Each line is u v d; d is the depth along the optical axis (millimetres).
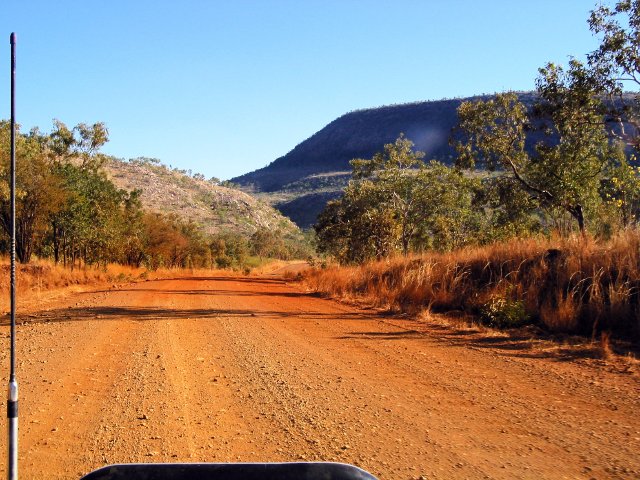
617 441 5184
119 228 36562
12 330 3260
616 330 10383
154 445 5160
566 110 20172
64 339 10547
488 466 4625
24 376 7715
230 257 72188
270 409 6281
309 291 24312
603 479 4344
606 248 12609
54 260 32281
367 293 19047
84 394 6848
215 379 7621
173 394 6867
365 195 39406
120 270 34406
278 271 64688
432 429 5586
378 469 4566
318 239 46844
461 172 26938
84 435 5422
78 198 32719
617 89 19094
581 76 19547
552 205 23469
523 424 5719
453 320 12820
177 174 199750
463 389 7105
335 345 10133
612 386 7105
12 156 3316
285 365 8492
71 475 4520
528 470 4527
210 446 5133
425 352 9453
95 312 14641
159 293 21172
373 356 9156
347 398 6719
